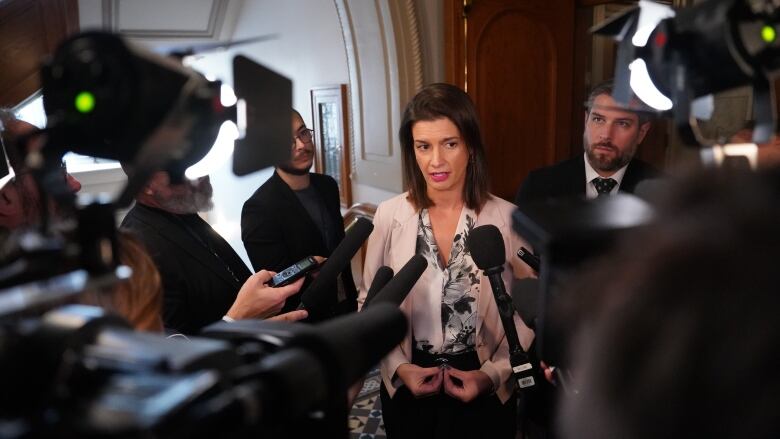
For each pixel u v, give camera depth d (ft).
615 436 1.25
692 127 1.78
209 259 5.34
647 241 1.28
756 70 1.66
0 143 3.03
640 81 2.14
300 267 4.99
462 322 5.16
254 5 21.40
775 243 1.10
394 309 1.95
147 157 1.46
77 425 0.99
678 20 1.87
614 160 6.15
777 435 1.03
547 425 4.03
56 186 1.48
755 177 1.21
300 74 19.07
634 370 1.21
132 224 5.05
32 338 1.22
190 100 1.53
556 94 12.42
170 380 1.14
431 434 5.01
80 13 18.75
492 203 5.49
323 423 1.55
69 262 1.38
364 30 12.95
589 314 1.37
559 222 1.57
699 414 1.10
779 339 1.05
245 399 1.16
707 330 1.11
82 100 1.38
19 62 11.51
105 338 1.29
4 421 1.06
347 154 16.40
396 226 5.55
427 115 5.06
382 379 5.26
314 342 1.51
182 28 21.54
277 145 2.05
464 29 11.28
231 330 1.86
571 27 12.41
